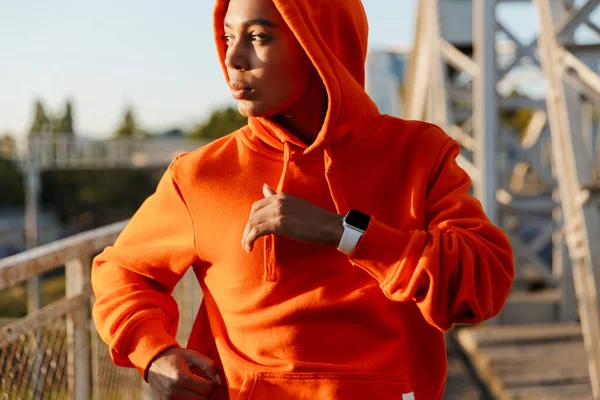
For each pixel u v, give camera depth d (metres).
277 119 1.61
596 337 3.75
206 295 1.65
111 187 45.59
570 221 3.94
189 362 1.55
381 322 1.51
